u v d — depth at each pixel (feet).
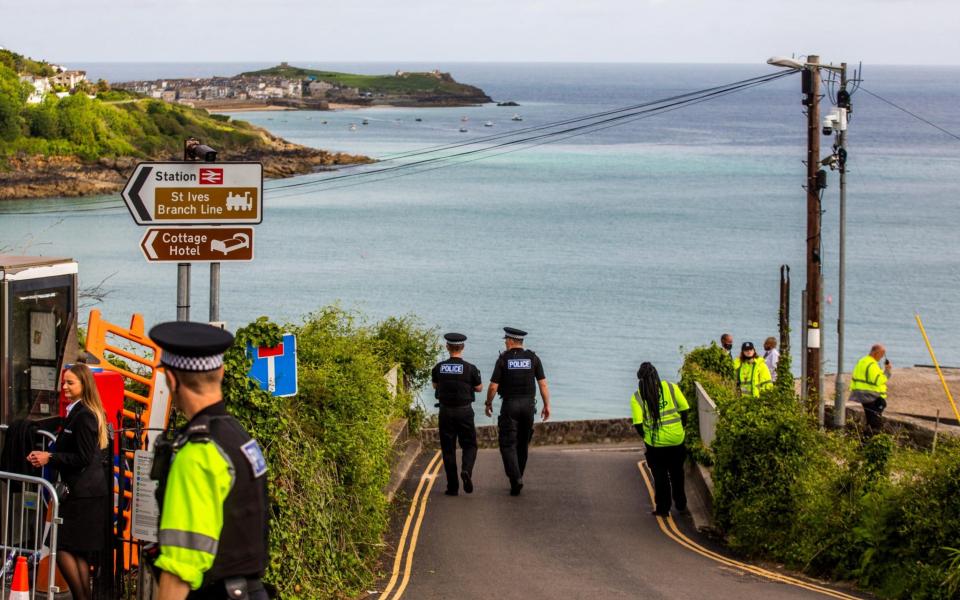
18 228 335.06
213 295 29.43
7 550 25.64
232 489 14.87
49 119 448.24
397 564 35.96
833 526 35.91
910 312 213.25
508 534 41.19
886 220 367.25
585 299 228.22
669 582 33.53
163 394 26.89
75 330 29.55
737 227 358.02
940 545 32.68
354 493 33.60
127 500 26.53
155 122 497.87
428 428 66.80
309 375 32.81
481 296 232.32
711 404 49.62
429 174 549.95
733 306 221.66
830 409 74.33
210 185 29.09
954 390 82.17
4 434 27.68
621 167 600.80
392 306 220.02
